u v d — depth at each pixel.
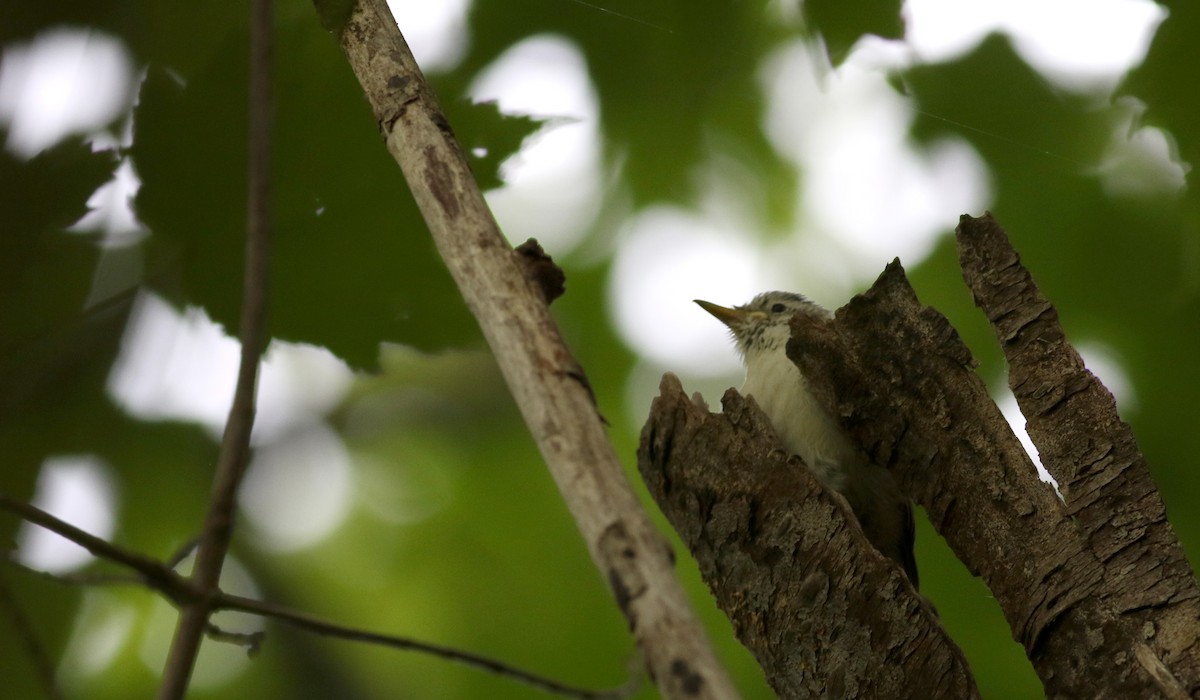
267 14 4.29
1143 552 5.38
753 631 5.76
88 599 9.27
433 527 11.14
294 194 6.62
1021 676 10.18
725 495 5.77
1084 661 5.31
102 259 6.40
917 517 10.75
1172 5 8.79
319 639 10.81
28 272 6.34
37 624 6.95
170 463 6.96
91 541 3.85
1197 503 9.70
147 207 6.38
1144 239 9.79
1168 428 9.82
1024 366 5.77
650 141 10.53
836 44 7.93
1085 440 5.61
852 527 5.61
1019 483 5.66
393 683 11.01
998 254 5.93
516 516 11.21
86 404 6.61
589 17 9.50
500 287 4.26
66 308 6.39
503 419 11.08
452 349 6.71
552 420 3.83
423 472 11.06
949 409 5.82
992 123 9.66
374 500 11.05
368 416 10.82
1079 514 5.54
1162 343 9.88
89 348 6.49
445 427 11.02
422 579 11.11
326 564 10.98
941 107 9.58
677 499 5.91
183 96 6.31
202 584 3.88
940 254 10.73
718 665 3.21
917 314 5.94
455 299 6.68
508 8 9.33
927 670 5.46
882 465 6.00
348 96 6.62
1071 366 5.70
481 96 6.79
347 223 6.64
